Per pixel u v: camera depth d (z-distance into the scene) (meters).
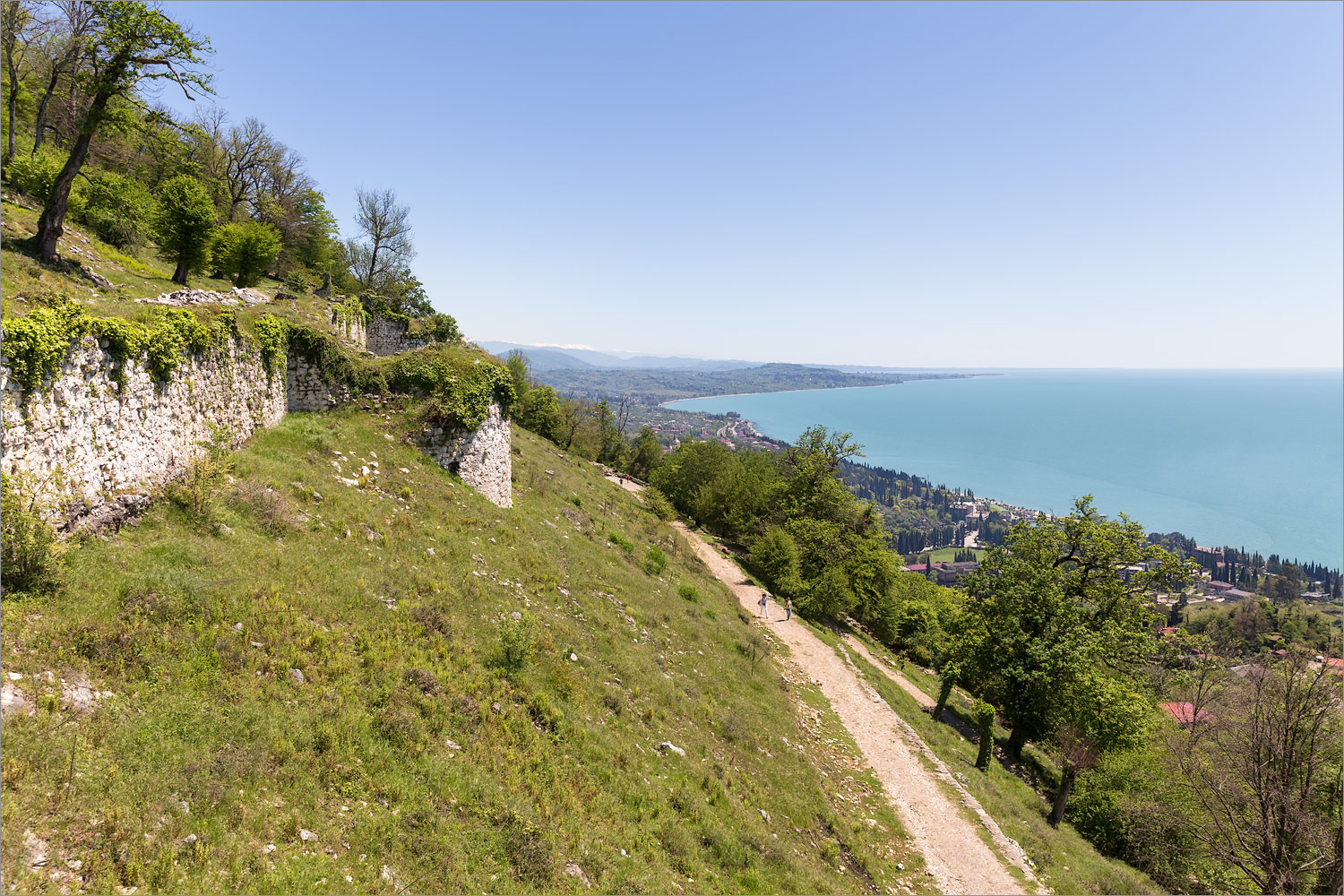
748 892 12.74
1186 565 33.06
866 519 58.44
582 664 18.61
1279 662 23.80
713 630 29.77
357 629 14.02
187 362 17.34
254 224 43.69
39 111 40.75
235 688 10.40
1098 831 27.77
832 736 25.12
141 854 7.08
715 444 79.94
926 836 19.47
